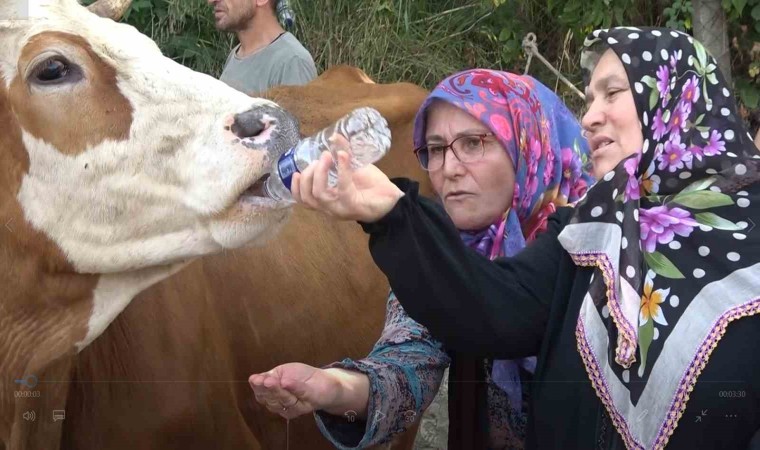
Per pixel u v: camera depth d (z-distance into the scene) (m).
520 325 2.09
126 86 2.30
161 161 2.30
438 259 1.97
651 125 2.10
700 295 1.93
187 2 6.65
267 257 3.28
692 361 1.90
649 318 1.95
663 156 2.07
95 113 2.29
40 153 2.30
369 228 1.93
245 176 2.23
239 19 4.73
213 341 2.92
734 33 6.26
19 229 2.34
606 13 6.53
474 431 2.40
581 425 2.03
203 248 2.34
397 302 2.46
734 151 2.05
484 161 2.47
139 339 2.66
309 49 6.86
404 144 3.86
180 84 2.32
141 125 2.29
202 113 2.30
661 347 1.93
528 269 2.14
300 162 1.94
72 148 2.29
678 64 2.11
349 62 6.84
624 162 2.08
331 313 3.43
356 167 1.91
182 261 2.41
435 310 2.02
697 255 1.97
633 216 2.03
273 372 2.06
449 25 7.29
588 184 2.68
